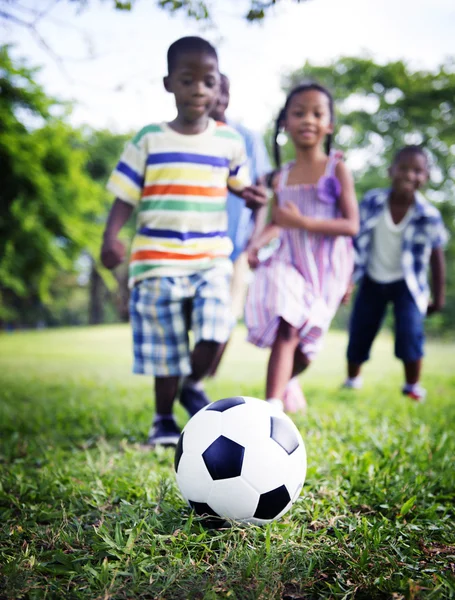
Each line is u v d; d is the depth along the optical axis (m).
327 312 3.79
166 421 3.61
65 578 1.78
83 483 2.65
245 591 1.67
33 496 2.48
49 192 16.38
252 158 4.59
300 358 3.90
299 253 3.81
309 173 3.92
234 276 4.26
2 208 16.20
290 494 2.09
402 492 2.42
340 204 3.84
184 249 3.49
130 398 5.38
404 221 5.13
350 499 2.41
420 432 3.59
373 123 21.66
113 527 2.11
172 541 1.94
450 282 22.72
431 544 2.05
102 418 4.19
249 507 2.03
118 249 3.49
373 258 5.32
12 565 1.78
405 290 5.24
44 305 35.75
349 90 20.98
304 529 2.02
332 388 6.07
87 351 12.28
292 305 3.63
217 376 7.25
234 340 15.16
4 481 2.67
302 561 1.82
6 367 8.79
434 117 21.48
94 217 24.17
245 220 4.39
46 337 17.17
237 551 1.85
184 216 3.48
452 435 3.55
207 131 3.58
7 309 26.36
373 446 3.27
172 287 3.48
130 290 3.67
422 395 5.34
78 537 2.02
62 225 16.95
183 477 2.13
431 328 22.41
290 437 2.14
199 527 2.06
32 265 17.39
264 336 3.69
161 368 3.51
